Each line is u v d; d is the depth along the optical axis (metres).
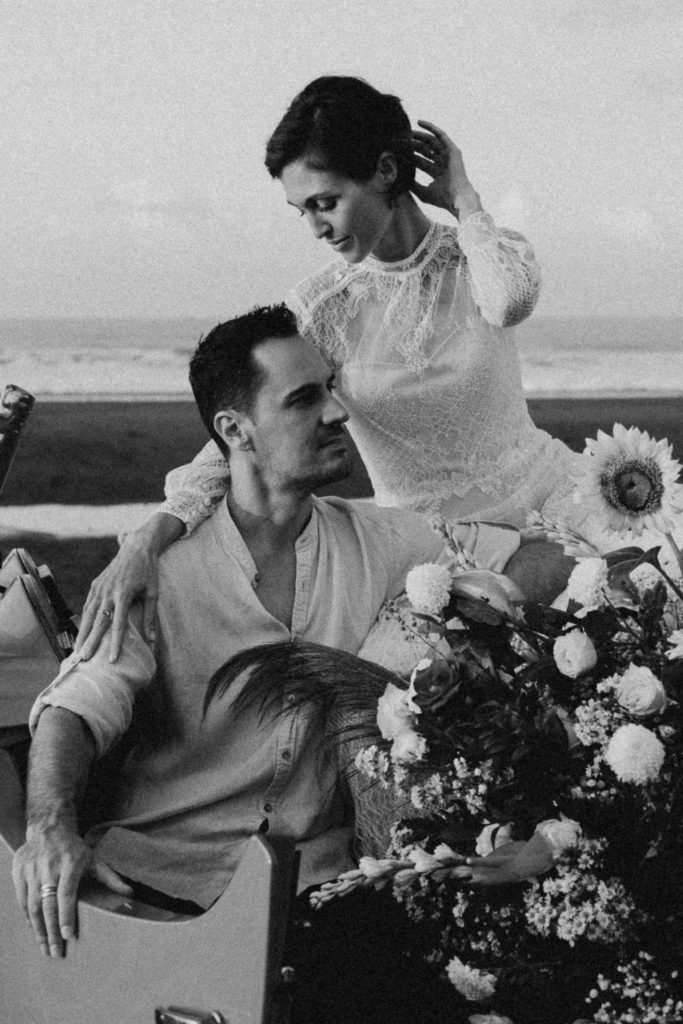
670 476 1.47
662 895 1.39
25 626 2.00
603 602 1.46
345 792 1.85
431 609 1.50
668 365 29.52
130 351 28.73
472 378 2.56
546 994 1.51
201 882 1.78
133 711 1.88
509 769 1.43
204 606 1.87
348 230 2.38
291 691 1.66
